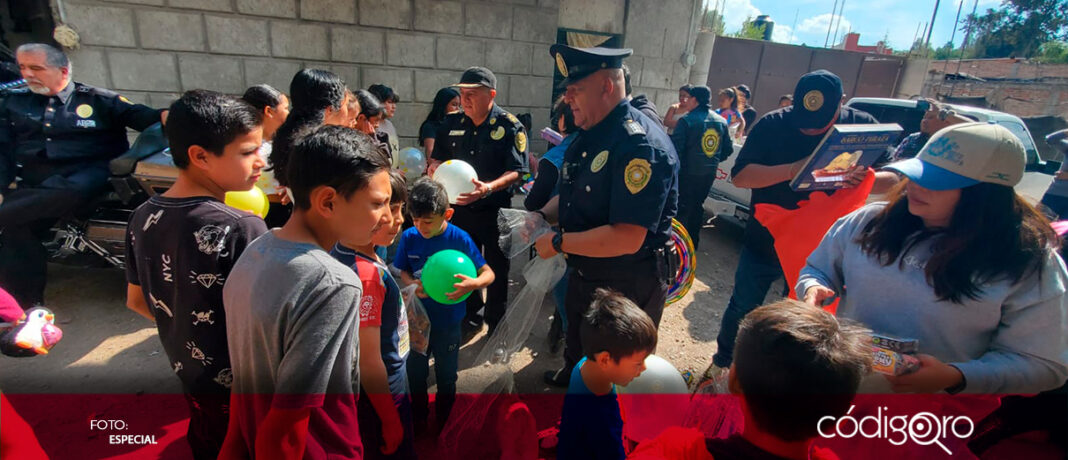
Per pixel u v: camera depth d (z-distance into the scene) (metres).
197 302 1.39
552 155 2.85
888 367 1.32
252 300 1.09
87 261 3.51
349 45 5.86
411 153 3.89
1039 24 18.05
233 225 1.39
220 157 1.38
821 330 1.00
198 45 5.31
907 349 1.37
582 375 1.67
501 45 6.54
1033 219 1.32
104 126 3.34
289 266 1.07
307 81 2.06
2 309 2.00
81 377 2.73
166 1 5.10
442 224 2.41
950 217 1.38
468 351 3.18
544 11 6.62
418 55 6.18
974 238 1.31
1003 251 1.29
